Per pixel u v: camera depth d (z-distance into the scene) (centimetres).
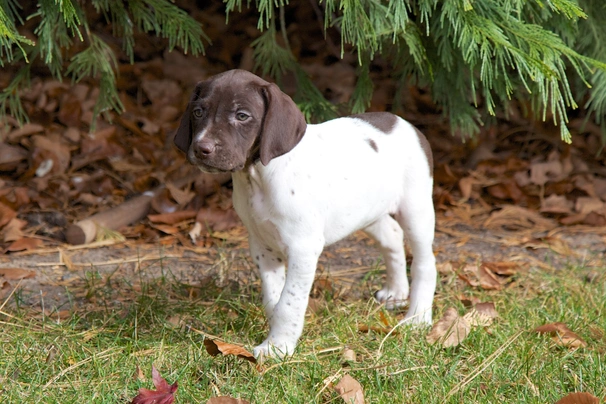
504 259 615
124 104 862
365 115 486
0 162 747
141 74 920
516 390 400
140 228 657
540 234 673
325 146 445
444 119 881
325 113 621
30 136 788
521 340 457
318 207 432
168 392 378
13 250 607
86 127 821
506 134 857
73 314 479
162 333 460
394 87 907
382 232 518
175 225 666
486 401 386
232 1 463
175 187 712
